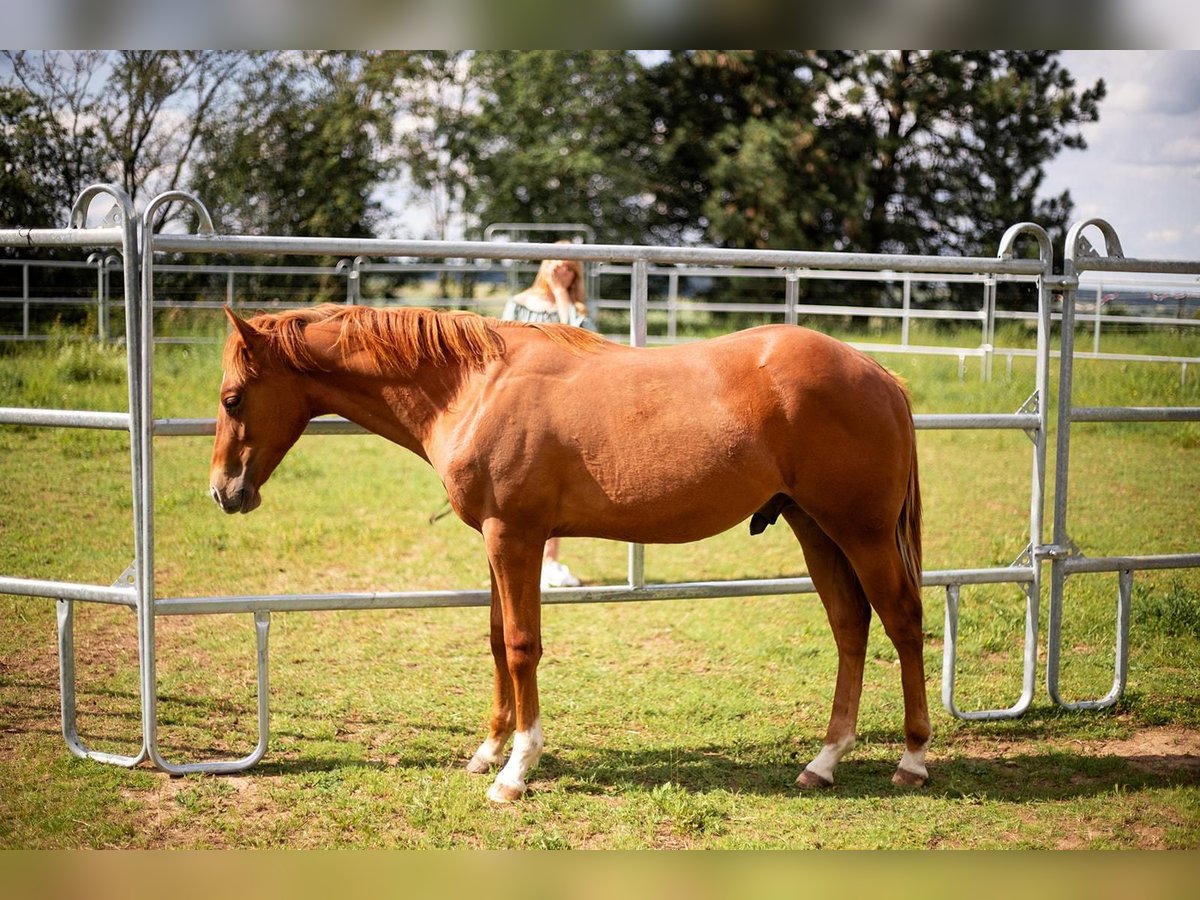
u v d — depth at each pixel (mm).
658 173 26234
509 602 3137
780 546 6945
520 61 24250
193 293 16562
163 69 19312
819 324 18844
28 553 5750
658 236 26672
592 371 3141
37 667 4285
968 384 11852
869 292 22594
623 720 3871
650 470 3053
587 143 25047
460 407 3178
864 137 25141
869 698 4125
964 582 3885
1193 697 4148
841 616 3406
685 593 3691
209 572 5641
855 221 24922
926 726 3326
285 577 5672
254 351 3205
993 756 3613
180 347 12500
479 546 6551
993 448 10125
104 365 10516
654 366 3150
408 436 3354
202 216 3268
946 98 24500
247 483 3273
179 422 3348
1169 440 10258
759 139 24328
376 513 7297
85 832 2922
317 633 4895
